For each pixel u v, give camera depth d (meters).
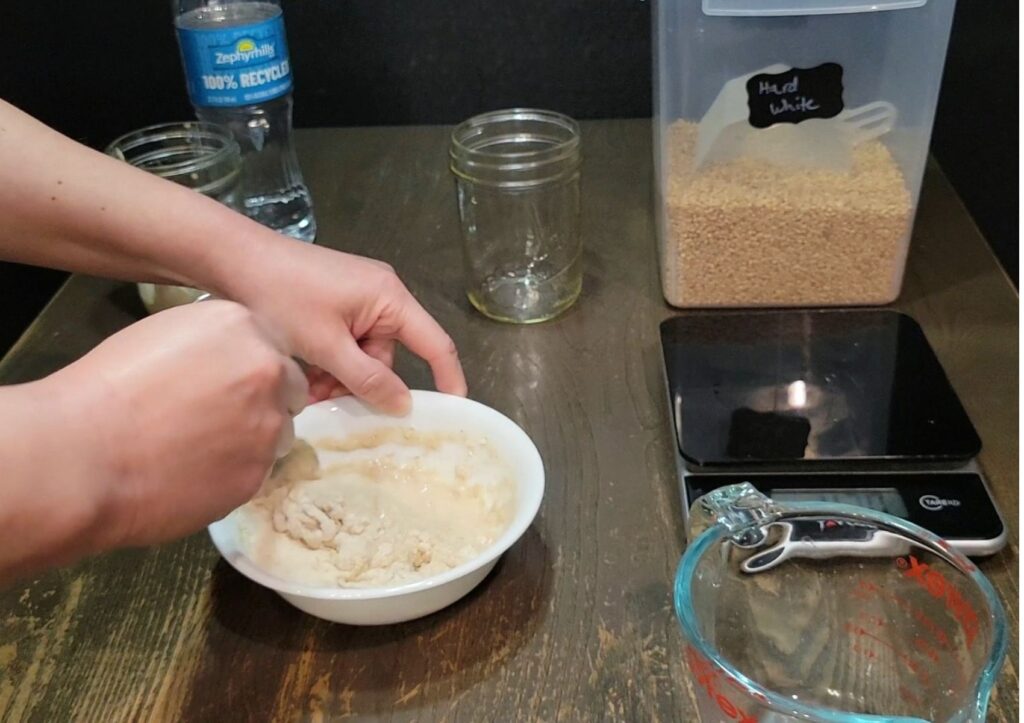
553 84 1.15
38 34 1.03
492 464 0.62
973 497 0.60
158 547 0.62
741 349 0.75
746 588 0.52
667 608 0.56
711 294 0.82
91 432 0.42
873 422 0.66
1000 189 0.87
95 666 0.54
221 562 0.61
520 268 0.85
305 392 0.53
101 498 0.42
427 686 0.52
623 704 0.51
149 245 0.62
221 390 0.46
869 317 0.80
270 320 0.62
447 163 1.11
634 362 0.77
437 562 0.57
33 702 0.53
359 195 1.05
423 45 1.12
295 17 1.11
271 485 0.61
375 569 0.57
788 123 0.75
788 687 0.50
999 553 0.58
